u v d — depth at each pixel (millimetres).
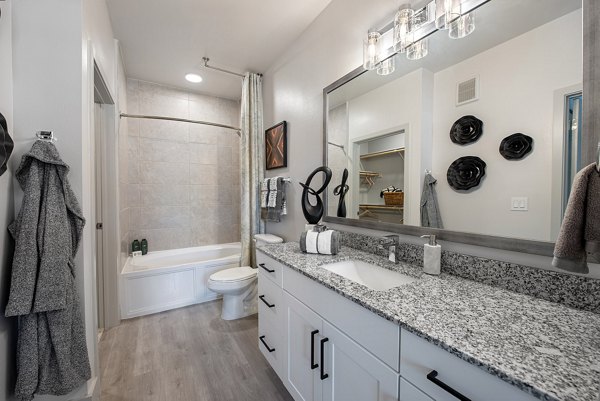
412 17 1237
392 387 751
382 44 1427
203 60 2623
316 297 1112
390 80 1382
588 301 763
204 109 3479
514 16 913
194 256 3223
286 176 2449
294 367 1298
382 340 786
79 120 1232
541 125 849
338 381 987
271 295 1546
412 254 1278
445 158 1133
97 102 2129
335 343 996
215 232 3559
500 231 958
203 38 2260
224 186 3621
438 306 799
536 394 451
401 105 1325
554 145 823
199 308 2650
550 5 830
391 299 854
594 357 544
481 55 1004
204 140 3477
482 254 1034
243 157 2775
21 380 1035
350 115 1656
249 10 1924
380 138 1449
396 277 1183
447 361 607
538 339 614
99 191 2189
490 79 977
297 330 1264
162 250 3205
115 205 2244
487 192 994
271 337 1550
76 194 1232
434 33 1171
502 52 943
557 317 726
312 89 2057
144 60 2625
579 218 645
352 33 1654
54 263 1068
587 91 751
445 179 1134
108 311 2236
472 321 702
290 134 2371
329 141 1839
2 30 1057
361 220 1586
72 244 1174
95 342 1439
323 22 1926
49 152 1100
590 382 468
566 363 524
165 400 1452
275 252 1577
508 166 932
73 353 1152
